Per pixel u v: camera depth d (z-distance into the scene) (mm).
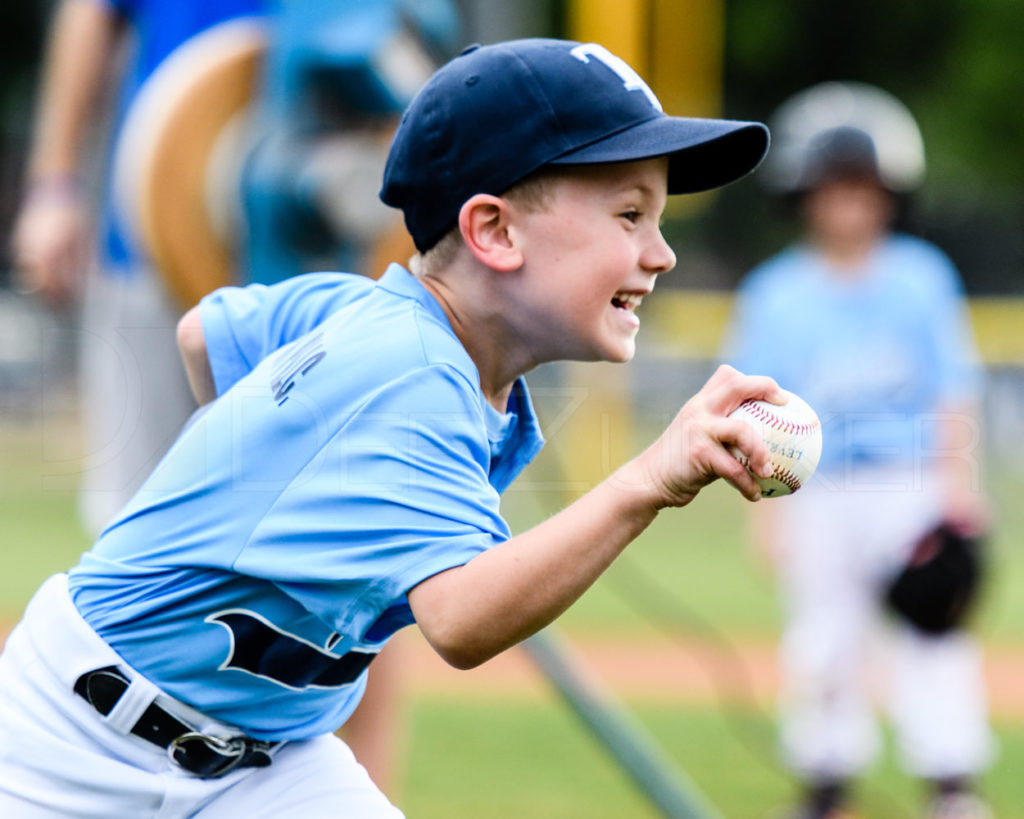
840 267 18516
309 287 9211
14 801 7953
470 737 19719
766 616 29188
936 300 18391
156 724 7969
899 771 18984
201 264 13453
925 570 16406
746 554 37750
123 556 8008
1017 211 81062
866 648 17312
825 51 84125
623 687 23172
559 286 7676
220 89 13398
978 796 16734
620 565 33531
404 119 8141
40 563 32938
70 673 7977
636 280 7766
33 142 78812
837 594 17250
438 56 14000
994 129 82312
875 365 18062
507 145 7598
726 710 21609
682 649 26281
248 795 8273
